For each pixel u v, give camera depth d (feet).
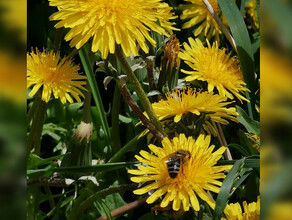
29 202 1.48
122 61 1.36
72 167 1.41
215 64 1.49
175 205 1.28
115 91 1.64
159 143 1.43
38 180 1.44
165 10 1.52
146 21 1.35
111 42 1.31
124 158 1.61
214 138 1.60
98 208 1.46
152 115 1.40
